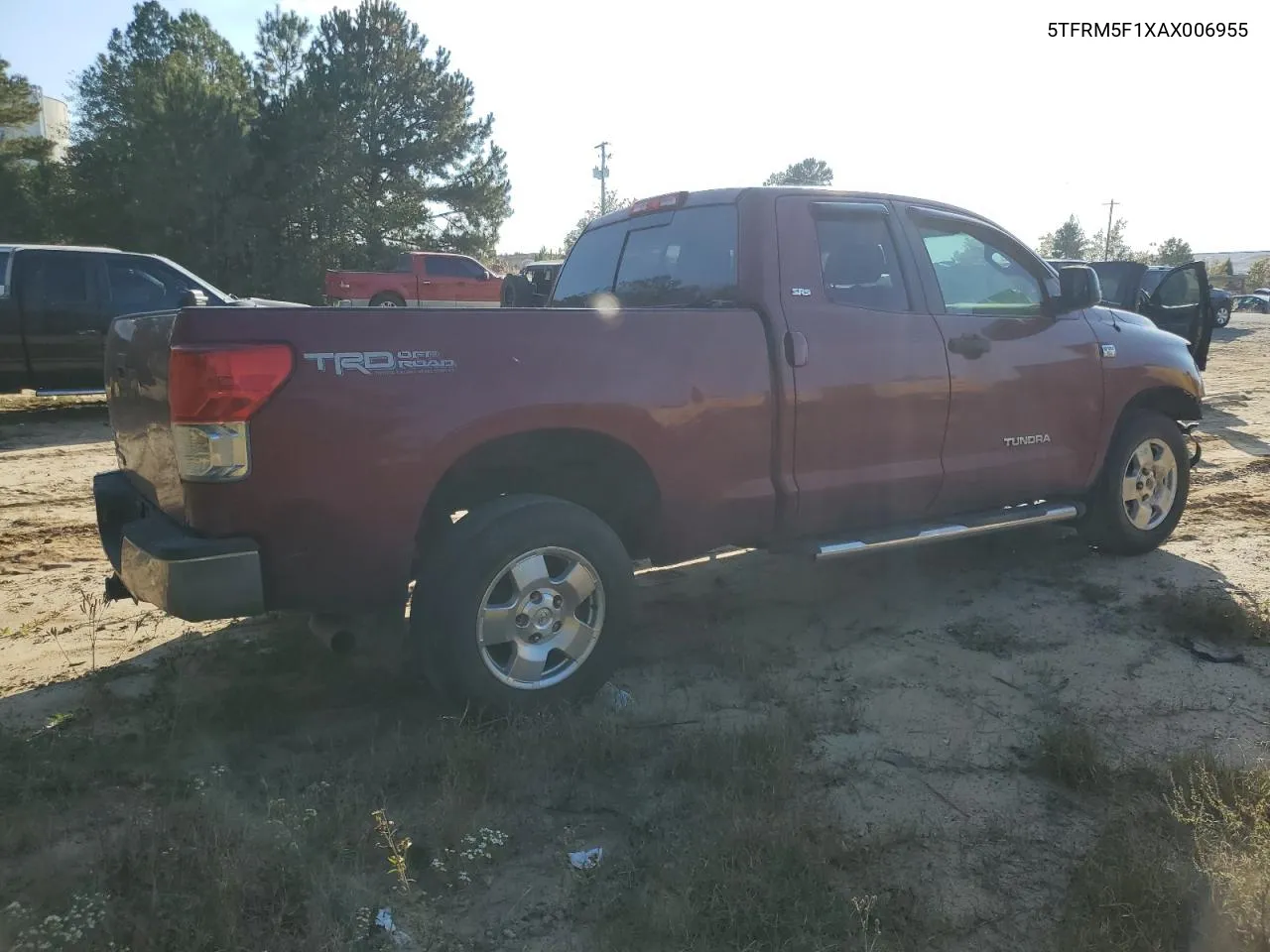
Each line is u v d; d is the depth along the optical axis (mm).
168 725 3529
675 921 2410
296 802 2947
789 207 4281
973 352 4758
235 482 3020
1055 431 5176
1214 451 9055
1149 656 4289
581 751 3311
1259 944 2326
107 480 4031
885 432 4449
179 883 2518
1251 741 3490
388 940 2412
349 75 35500
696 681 4066
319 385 3100
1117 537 5641
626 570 3727
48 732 3439
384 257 35844
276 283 32938
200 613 3035
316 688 3941
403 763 3252
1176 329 11039
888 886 2639
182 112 31297
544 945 2430
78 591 5223
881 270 4574
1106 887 2549
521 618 3529
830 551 4305
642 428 3734
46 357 10820
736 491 4051
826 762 3357
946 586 5312
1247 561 5660
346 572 3250
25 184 37219
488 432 3393
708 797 3039
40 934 2299
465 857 2697
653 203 4848
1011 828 2951
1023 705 3826
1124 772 3262
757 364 4031
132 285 11234
